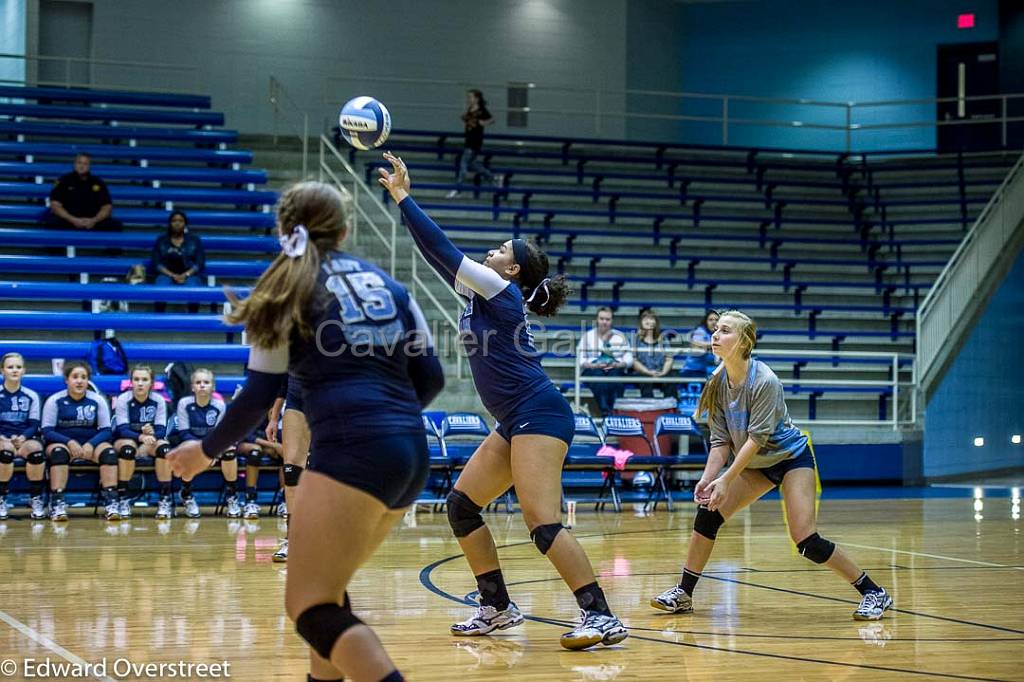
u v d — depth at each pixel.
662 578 6.91
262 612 5.56
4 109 17.27
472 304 4.98
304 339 3.10
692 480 13.41
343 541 3.01
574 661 4.57
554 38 22.28
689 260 17.58
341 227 3.28
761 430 5.42
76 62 19.95
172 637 4.93
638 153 21.17
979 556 7.98
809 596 6.26
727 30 23.67
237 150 18.44
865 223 19.06
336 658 2.93
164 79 20.23
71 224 14.84
